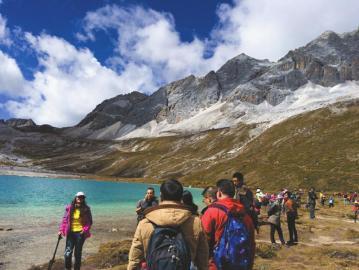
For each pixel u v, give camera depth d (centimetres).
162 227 564
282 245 2145
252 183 14300
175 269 532
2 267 1645
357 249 2134
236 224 712
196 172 19675
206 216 734
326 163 14662
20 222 3106
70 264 1369
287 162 16175
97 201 6338
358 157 14562
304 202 6856
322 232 2942
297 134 19912
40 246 2152
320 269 1587
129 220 3616
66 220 1375
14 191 7569
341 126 18938
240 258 691
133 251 578
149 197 1484
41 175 18938
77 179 18338
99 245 2230
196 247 582
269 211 2214
